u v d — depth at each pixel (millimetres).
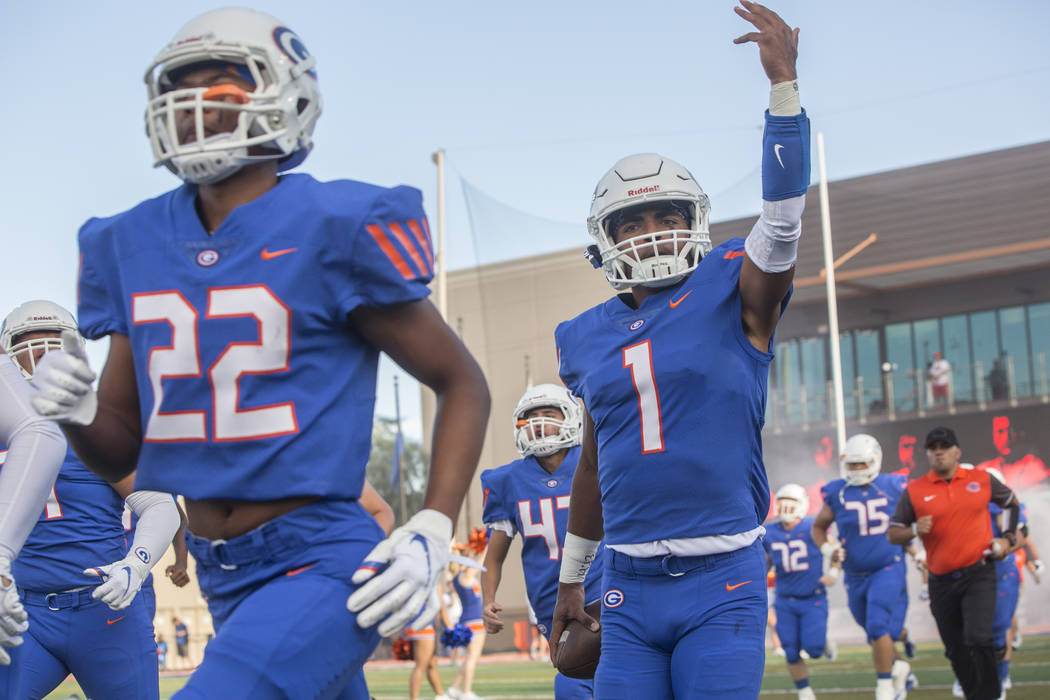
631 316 3881
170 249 2531
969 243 22125
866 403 23750
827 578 10031
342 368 2521
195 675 2350
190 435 2457
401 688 14367
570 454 6117
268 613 2387
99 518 4629
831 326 21797
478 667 18641
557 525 5992
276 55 2541
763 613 3623
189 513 2580
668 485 3637
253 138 2531
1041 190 21594
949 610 8242
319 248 2432
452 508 2510
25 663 4430
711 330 3666
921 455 23172
